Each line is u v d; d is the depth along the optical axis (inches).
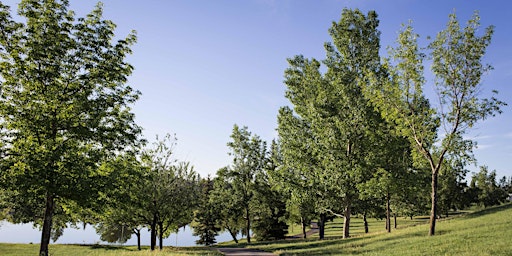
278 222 2070.6
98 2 772.6
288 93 1382.9
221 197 2026.3
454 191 2236.7
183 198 1229.7
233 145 1978.3
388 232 1149.7
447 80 829.2
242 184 1959.9
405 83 890.7
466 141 841.5
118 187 721.6
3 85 639.8
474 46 813.9
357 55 1211.9
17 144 620.1
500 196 3115.2
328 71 1240.8
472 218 1141.7
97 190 653.9
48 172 585.6
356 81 1186.6
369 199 1344.7
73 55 706.2
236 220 2153.1
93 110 700.0
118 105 777.6
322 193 1262.3
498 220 927.7
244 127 1998.0
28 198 617.0
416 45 876.0
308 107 1279.5
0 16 651.5
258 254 1029.2
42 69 670.5
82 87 692.1
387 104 898.7
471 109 818.2
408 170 1166.3
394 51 901.2
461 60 827.4
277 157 1884.8
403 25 886.4
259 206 1961.1
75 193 616.1
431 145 903.1
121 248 1451.8
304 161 1272.1
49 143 598.2
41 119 627.2
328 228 2859.3
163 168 1199.6
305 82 1307.8
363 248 844.6
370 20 1240.8
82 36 725.9
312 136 1293.1
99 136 703.1
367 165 1110.4
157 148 1192.8
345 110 1186.0
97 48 732.7
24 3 677.3
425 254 616.4
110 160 756.0
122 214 1154.7
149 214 1181.1
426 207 1712.6
